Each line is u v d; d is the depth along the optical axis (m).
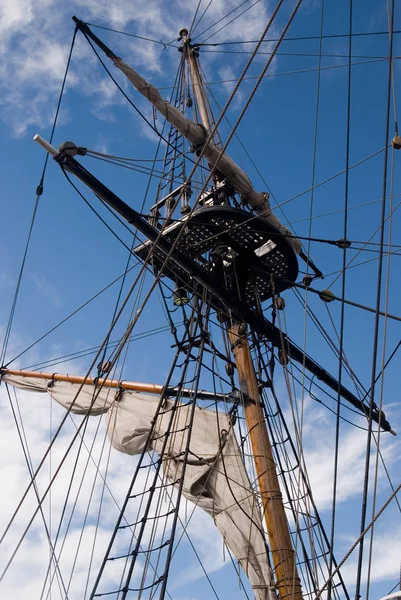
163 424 16.09
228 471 14.62
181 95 20.09
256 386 15.25
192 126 15.91
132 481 14.03
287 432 14.88
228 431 15.12
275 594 12.77
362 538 8.02
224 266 16.59
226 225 15.43
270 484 13.68
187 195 16.70
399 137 9.83
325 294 15.59
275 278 16.42
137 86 15.25
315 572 12.46
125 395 17.16
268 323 16.22
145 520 13.44
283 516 13.29
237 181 16.17
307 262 16.19
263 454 14.14
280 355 16.45
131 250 15.82
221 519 14.11
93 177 13.40
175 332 15.48
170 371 14.98
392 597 8.58
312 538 12.72
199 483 14.69
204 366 14.98
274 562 12.76
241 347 15.71
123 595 12.54
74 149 13.04
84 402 17.70
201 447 15.20
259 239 15.95
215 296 16.06
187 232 15.37
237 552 13.52
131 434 16.34
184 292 16.22
